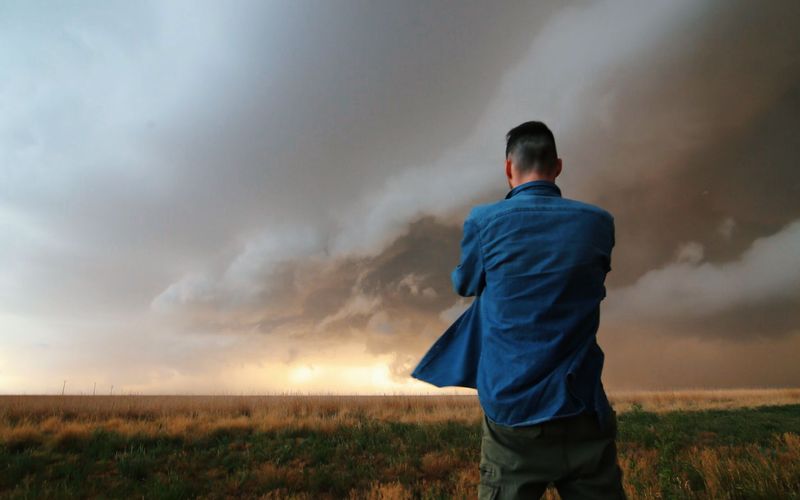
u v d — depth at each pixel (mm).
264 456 9297
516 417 1387
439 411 18641
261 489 7141
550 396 1355
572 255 1424
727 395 45031
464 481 7137
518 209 1510
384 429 12898
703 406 27594
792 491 5066
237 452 9906
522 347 1402
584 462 1369
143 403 18594
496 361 1447
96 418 14609
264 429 12344
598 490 1372
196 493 6930
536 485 1421
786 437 8852
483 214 1571
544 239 1453
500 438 1449
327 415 17672
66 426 11750
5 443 9406
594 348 1463
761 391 54156
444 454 9531
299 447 10438
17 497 6352
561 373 1359
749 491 5289
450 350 1656
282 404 18688
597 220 1503
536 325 1397
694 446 10000
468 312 1666
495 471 1453
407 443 11117
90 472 8016
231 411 17328
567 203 1529
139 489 7035
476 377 1585
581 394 1363
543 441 1383
